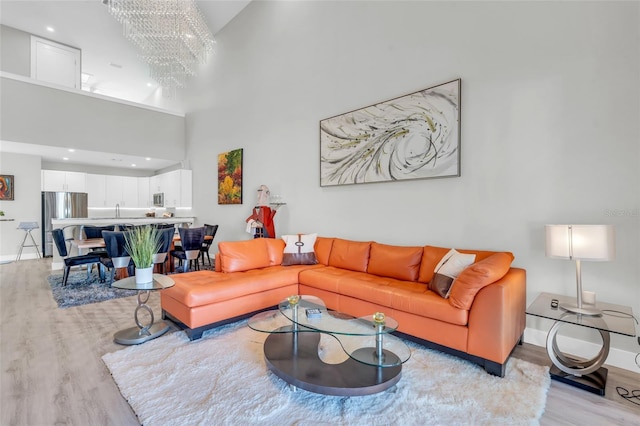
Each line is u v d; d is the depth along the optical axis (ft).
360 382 5.94
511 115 9.28
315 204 15.16
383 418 5.65
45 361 7.70
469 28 10.12
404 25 11.75
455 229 10.45
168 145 25.07
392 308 8.72
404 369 7.39
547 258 8.70
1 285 15.10
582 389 6.62
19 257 22.66
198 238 17.10
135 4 15.58
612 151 7.74
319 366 6.57
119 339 8.73
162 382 6.73
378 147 12.41
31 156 23.40
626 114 7.56
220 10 19.98
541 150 8.77
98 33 22.47
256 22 18.71
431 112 10.87
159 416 5.64
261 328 7.18
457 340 7.54
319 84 14.92
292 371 6.35
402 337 8.58
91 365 7.53
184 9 16.37
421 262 10.28
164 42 18.75
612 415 5.79
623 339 7.63
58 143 19.81
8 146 19.63
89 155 23.16
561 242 7.15
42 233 24.12
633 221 7.49
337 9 14.10
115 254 13.65
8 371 7.22
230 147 20.84
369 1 12.86
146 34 17.47
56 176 25.84
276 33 17.35
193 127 24.84
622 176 7.62
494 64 9.60
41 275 17.44
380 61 12.49
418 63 11.35
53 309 11.63
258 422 5.52
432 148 10.84
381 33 12.46
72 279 16.44
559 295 8.41
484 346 7.13
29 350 8.29
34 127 18.92
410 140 11.44
